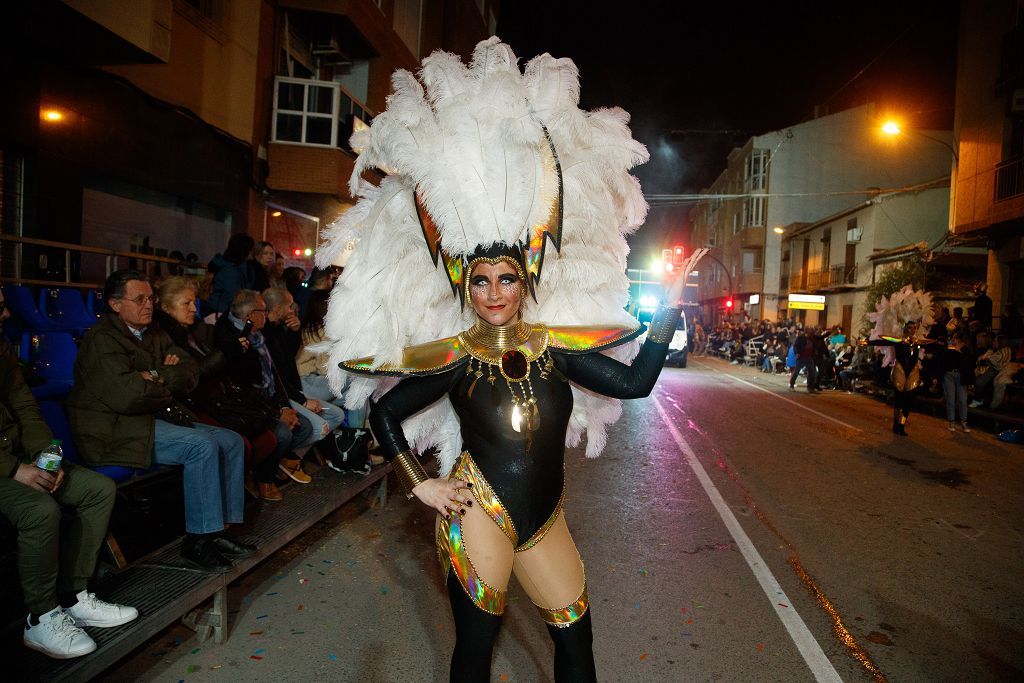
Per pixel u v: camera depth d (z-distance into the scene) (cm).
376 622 352
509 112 223
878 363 1614
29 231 727
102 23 673
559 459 225
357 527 502
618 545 484
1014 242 1619
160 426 351
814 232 3262
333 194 1199
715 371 2358
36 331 461
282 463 495
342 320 243
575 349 228
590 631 220
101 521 287
